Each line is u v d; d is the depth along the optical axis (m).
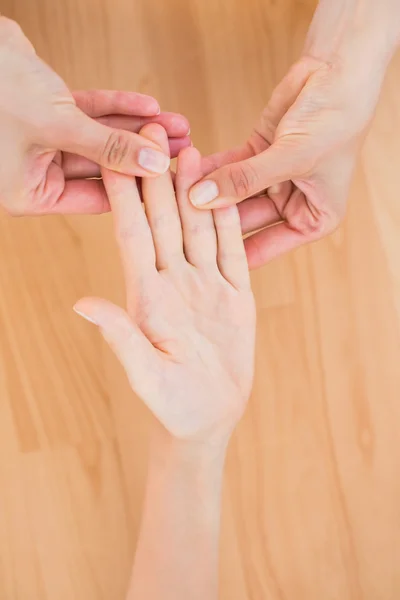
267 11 0.83
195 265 0.68
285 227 0.73
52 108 0.65
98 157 0.66
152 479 0.68
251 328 0.69
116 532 0.79
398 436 0.83
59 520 0.79
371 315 0.83
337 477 0.82
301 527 0.81
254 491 0.81
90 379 0.80
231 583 0.80
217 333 0.68
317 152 0.68
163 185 0.67
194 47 0.82
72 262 0.80
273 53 0.83
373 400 0.82
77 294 0.80
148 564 0.67
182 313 0.67
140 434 0.80
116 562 0.79
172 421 0.65
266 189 0.72
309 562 0.81
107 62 0.81
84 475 0.80
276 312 0.82
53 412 0.80
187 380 0.65
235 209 0.68
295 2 0.83
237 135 0.82
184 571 0.67
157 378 0.63
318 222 0.72
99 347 0.80
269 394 0.81
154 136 0.69
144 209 0.70
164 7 0.82
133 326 0.61
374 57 0.69
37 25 0.80
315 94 0.69
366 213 0.83
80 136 0.66
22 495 0.79
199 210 0.68
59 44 0.81
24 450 0.79
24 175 0.67
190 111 0.82
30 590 0.79
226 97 0.82
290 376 0.82
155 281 0.67
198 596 0.66
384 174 0.83
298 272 0.82
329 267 0.83
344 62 0.69
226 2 0.82
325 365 0.82
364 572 0.81
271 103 0.72
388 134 0.84
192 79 0.82
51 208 0.70
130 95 0.70
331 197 0.71
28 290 0.80
